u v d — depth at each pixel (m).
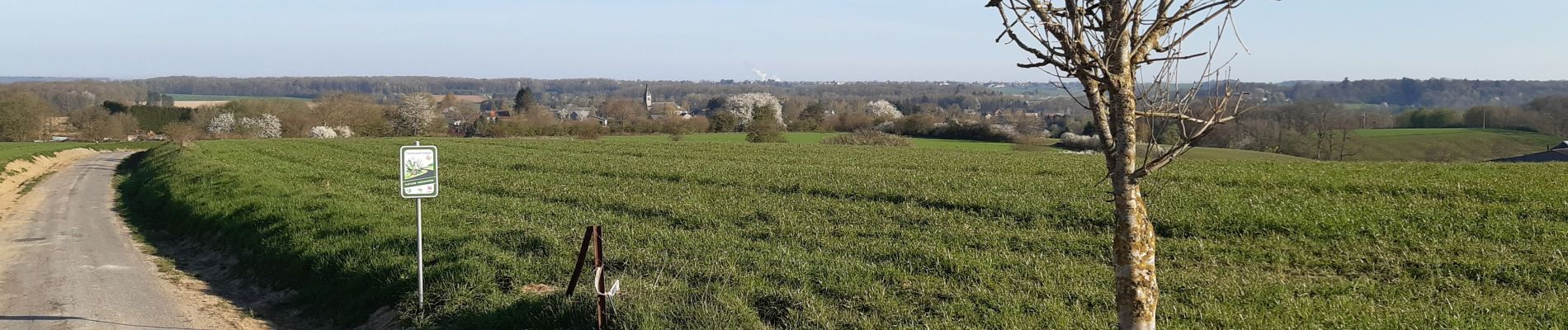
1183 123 4.95
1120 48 4.96
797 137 86.19
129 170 49.56
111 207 28.80
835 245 13.48
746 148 47.91
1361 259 11.65
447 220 17.00
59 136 103.19
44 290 13.96
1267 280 10.66
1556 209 14.90
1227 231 14.20
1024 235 14.30
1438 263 11.07
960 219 16.50
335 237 15.20
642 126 93.19
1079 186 21.30
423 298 11.05
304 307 12.80
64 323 11.62
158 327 11.48
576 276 9.61
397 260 12.68
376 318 11.43
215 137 93.69
